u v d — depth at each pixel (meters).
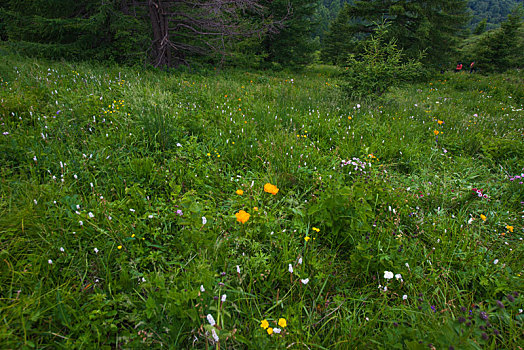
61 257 2.12
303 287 2.17
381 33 7.83
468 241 2.71
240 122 5.04
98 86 6.07
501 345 1.83
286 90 9.12
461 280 2.30
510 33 28.81
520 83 14.73
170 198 2.83
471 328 1.47
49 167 3.05
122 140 3.83
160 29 11.16
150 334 1.67
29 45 9.54
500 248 2.74
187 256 2.32
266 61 21.50
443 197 3.44
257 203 2.95
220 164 3.84
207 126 4.88
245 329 1.83
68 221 2.40
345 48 19.97
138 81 7.11
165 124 4.23
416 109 7.44
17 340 1.54
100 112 4.61
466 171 4.37
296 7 19.59
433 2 17.52
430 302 2.17
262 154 4.11
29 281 1.88
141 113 4.35
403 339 1.67
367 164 3.87
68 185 2.85
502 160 4.81
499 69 29.91
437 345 1.51
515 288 2.19
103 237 2.32
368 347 1.72
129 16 10.42
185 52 13.30
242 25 12.09
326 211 2.66
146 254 2.34
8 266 1.94
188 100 6.29
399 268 2.25
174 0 10.80
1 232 2.13
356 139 4.97
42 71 6.67
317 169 3.87
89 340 1.65
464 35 39.97
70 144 3.46
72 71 7.31
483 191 3.82
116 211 2.62
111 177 3.14
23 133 3.56
